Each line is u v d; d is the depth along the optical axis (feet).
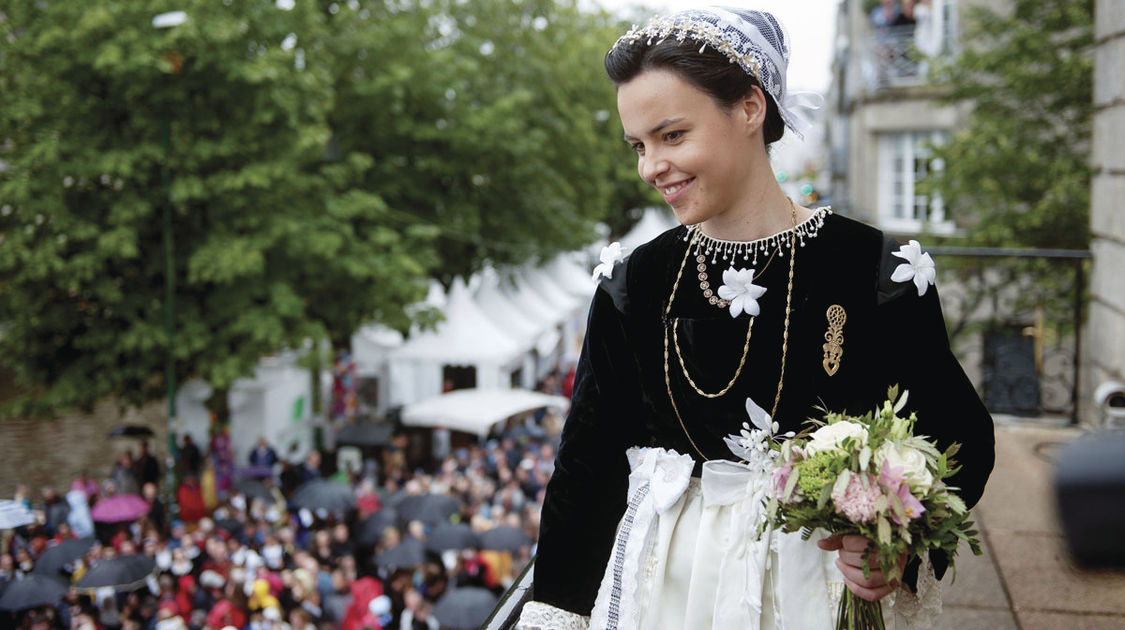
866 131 59.06
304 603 35.32
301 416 63.26
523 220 68.80
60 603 35.50
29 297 48.67
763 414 4.76
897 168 58.59
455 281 67.56
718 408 4.94
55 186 45.75
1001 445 15.70
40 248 45.83
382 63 58.75
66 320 49.80
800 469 4.40
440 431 60.34
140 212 46.52
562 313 83.56
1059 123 43.04
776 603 4.71
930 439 4.77
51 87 45.85
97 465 66.28
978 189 41.86
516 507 45.39
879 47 57.88
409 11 62.85
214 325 49.96
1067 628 9.02
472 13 69.92
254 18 47.06
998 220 41.01
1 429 73.05
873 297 4.76
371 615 33.73
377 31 57.98
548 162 72.95
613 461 5.35
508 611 5.94
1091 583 1.99
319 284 52.21
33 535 44.19
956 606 9.70
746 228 4.95
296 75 47.78
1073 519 1.95
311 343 54.24
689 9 4.78
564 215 70.23
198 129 47.44
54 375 52.16
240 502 45.29
